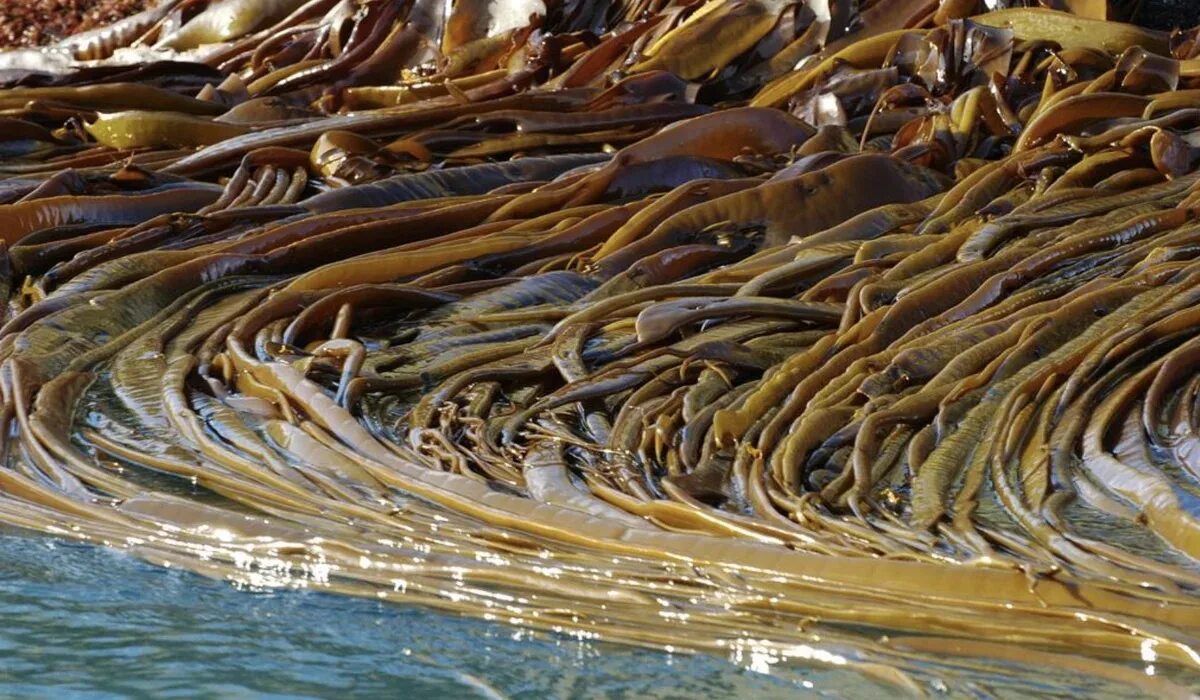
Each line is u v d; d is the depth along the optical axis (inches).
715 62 497.4
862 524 185.6
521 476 207.2
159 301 301.4
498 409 240.1
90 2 736.3
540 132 447.5
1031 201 334.0
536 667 154.0
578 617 164.4
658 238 330.3
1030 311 261.3
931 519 187.8
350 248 335.6
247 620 166.1
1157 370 232.1
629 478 203.5
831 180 356.5
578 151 450.3
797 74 470.9
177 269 309.7
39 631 162.7
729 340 255.9
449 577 176.2
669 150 399.9
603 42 518.3
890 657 152.9
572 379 247.0
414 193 379.9
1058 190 343.0
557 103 469.1
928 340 250.7
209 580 178.2
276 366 249.6
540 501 195.3
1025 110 420.5
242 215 356.5
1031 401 225.9
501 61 539.2
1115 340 242.4
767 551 174.7
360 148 423.8
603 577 172.7
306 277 304.2
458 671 153.3
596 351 262.1
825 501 194.7
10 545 189.5
